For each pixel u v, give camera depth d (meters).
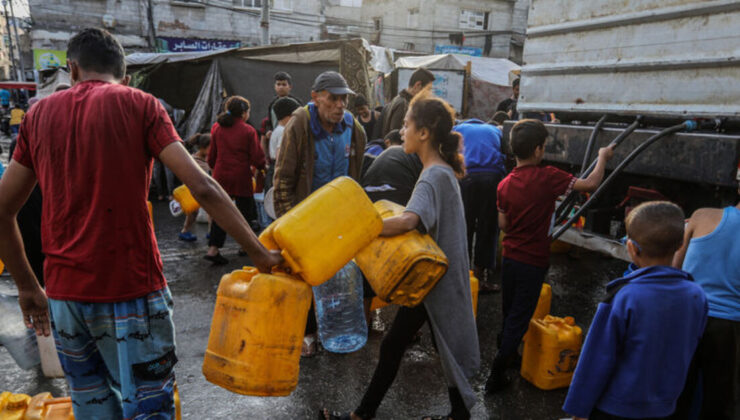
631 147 3.66
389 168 3.66
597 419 1.95
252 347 1.81
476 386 3.18
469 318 2.39
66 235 1.61
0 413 2.18
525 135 2.94
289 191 3.26
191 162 1.63
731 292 2.14
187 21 21.12
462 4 29.50
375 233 2.04
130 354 1.68
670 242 1.85
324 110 3.19
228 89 10.22
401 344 2.51
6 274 4.90
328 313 3.61
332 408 2.90
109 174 1.58
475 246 4.79
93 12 19.66
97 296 1.61
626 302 1.84
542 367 3.10
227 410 2.85
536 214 2.91
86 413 1.76
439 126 2.31
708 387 2.22
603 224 4.15
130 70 10.33
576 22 4.08
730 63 3.11
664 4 3.42
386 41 31.88
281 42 23.42
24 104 28.88
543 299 3.55
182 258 5.61
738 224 2.13
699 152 3.21
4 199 1.72
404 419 2.80
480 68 16.94
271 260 1.80
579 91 4.14
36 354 3.15
